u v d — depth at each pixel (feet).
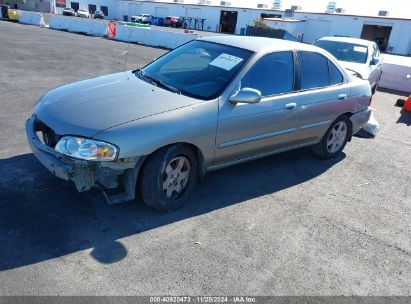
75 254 9.39
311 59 15.38
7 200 11.30
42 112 11.25
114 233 10.39
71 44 54.65
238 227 11.38
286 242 10.93
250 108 12.71
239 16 160.04
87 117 10.44
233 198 13.08
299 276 9.57
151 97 11.68
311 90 15.15
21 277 8.46
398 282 9.79
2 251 9.20
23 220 10.47
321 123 15.98
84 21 80.07
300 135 15.33
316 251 10.68
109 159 9.90
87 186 10.15
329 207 13.32
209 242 10.49
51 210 11.07
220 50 13.99
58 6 192.85
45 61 37.11
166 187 11.30
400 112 30.14
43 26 88.48
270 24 130.11
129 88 12.39
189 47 15.12
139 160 10.50
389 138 22.56
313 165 16.98
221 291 8.76
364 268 10.19
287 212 12.60
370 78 30.22
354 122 17.84
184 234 10.71
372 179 16.19
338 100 16.26
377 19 128.77
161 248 10.00
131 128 10.19
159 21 165.68
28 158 14.12
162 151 10.84
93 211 11.27
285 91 14.12
